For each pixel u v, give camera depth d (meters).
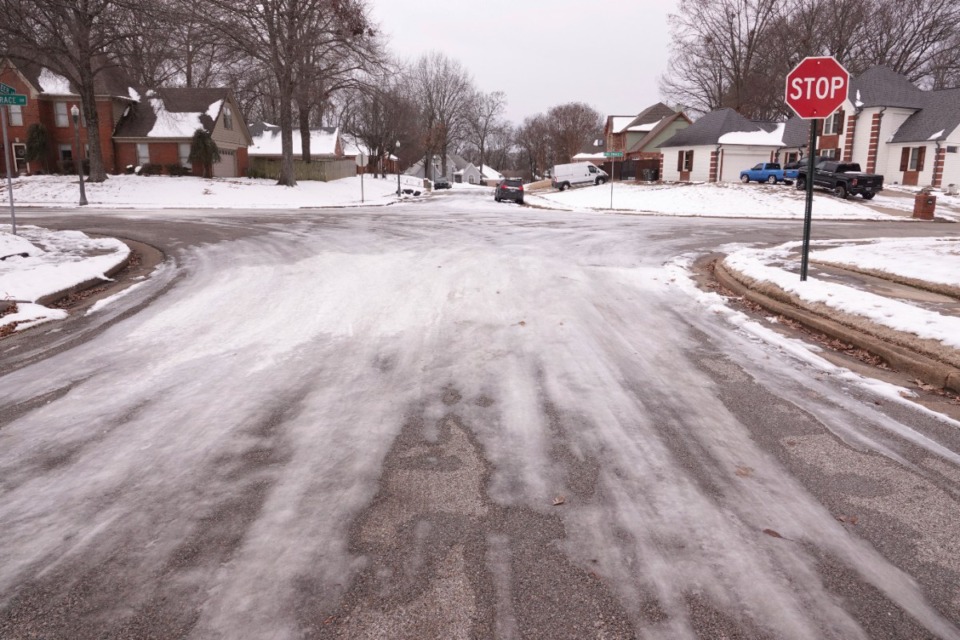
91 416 4.88
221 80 59.16
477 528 3.34
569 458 4.16
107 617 2.68
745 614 2.69
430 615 2.69
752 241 16.89
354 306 8.38
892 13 55.84
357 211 27.34
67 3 30.61
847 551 3.15
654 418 4.84
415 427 4.64
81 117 42.78
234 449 4.29
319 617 2.68
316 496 3.66
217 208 30.56
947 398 5.34
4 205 30.45
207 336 7.10
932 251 12.40
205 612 2.71
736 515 3.48
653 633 2.59
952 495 3.71
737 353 6.59
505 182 39.97
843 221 26.89
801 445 4.39
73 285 9.56
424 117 96.25
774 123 49.19
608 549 3.15
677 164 49.66
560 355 6.39
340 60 39.88
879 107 41.38
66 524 3.39
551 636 2.57
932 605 2.76
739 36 58.84
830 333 7.24
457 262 11.71
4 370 6.07
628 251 14.10
